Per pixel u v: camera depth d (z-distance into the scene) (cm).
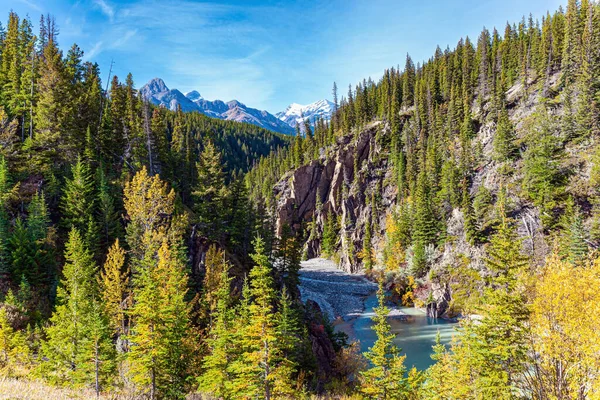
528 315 2155
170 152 7275
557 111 8169
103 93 7625
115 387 2356
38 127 5491
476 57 13400
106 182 5075
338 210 13438
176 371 2305
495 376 2130
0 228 3856
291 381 2802
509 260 2284
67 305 3047
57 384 2277
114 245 3938
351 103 15612
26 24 7806
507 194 7281
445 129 11044
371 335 6003
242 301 2778
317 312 5319
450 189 8312
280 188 15488
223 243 5841
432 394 2783
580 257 4975
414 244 8262
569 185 6500
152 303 2198
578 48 8669
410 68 15662
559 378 2022
